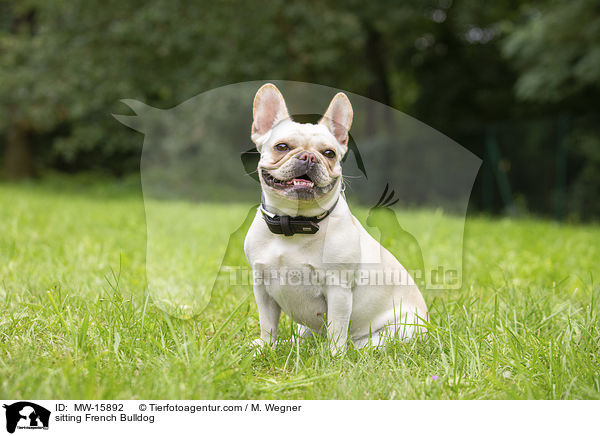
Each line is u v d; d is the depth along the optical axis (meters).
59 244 5.74
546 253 6.32
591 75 12.07
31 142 19.70
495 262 5.72
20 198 11.45
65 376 2.41
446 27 18.77
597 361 2.81
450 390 2.57
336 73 15.88
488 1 17.59
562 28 12.03
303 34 14.52
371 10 15.66
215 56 14.75
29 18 17.56
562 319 3.55
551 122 13.04
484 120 19.30
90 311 3.39
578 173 12.90
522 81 13.44
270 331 3.18
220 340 2.96
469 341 3.01
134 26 14.27
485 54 18.73
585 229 9.71
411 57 19.64
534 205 13.20
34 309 3.44
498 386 2.57
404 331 3.14
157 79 14.91
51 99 14.92
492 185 13.55
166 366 2.61
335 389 2.52
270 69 14.34
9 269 4.48
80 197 14.42
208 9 14.55
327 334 3.06
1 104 15.84
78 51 14.73
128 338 2.93
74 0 14.71
